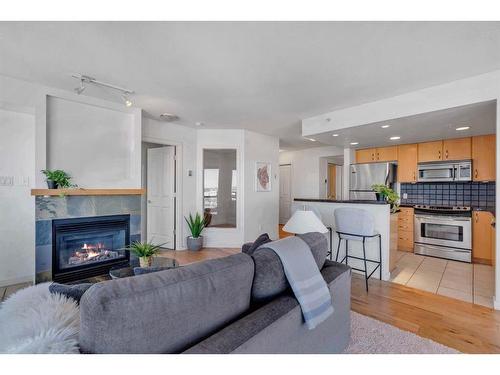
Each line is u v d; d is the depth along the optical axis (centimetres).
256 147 526
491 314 236
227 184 517
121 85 287
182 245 486
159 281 86
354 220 307
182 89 297
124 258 346
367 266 347
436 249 434
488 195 430
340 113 367
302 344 128
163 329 83
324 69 244
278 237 571
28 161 306
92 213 320
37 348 72
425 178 468
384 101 321
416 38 192
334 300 161
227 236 507
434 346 185
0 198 291
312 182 699
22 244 303
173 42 202
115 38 197
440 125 345
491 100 247
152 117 420
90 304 75
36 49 213
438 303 259
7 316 92
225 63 234
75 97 312
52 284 113
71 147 316
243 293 113
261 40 197
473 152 420
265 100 331
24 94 275
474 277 335
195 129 503
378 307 251
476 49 206
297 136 558
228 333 95
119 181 356
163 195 503
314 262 148
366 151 547
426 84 276
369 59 224
